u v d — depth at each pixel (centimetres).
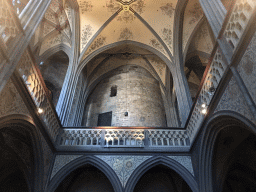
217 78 921
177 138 1278
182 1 1639
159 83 2164
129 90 2019
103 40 1867
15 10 798
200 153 1080
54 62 2014
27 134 968
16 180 1246
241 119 744
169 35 1747
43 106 1062
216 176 1056
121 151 1208
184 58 1647
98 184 1295
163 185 1289
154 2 1756
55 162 1167
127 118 1827
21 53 779
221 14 895
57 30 1808
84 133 1284
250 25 665
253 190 1237
